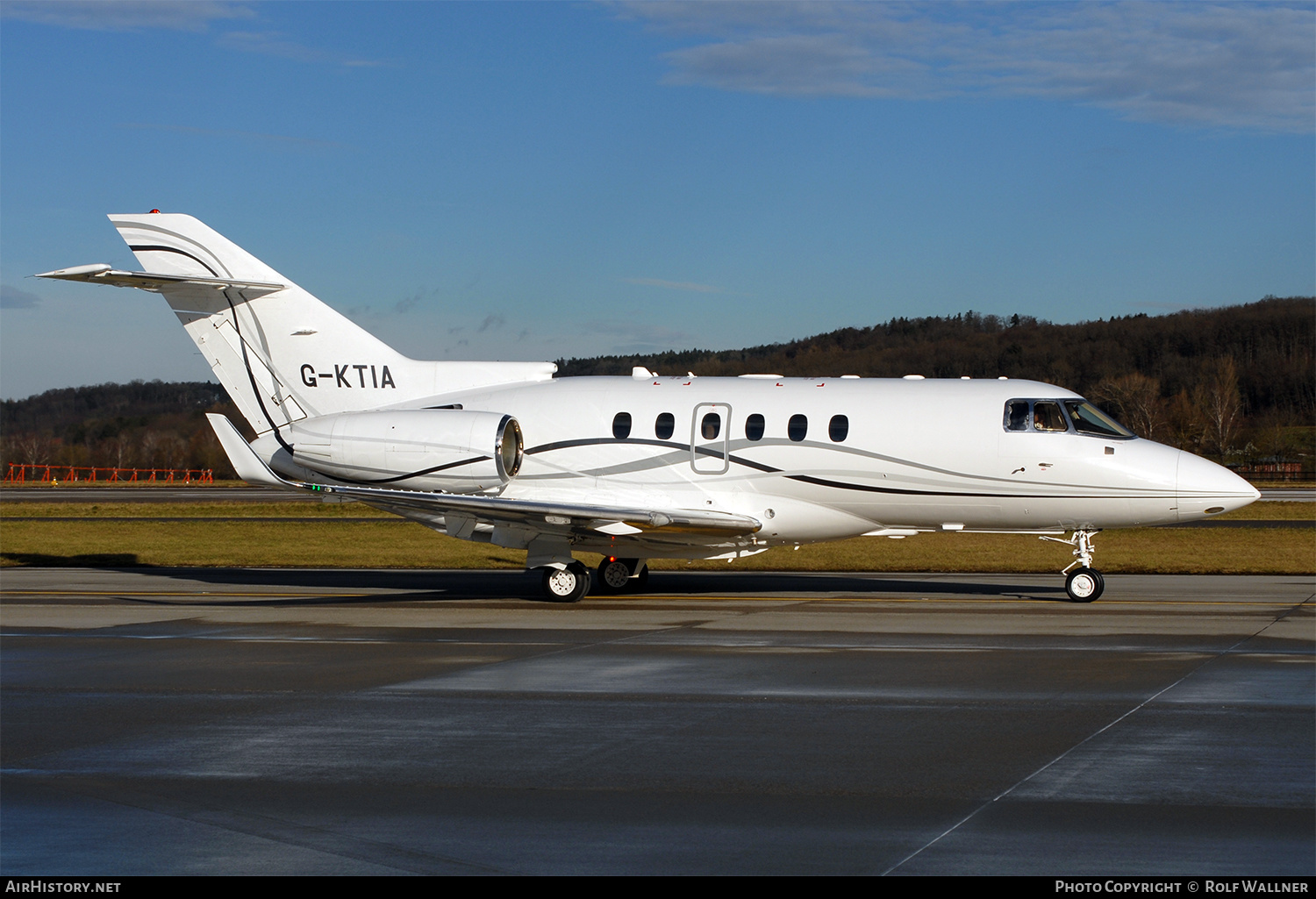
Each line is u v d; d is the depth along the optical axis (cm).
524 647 1564
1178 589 2297
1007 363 14675
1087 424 2059
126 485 9156
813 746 1012
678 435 2191
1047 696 1219
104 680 1339
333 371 2345
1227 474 1995
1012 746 1008
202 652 1542
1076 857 730
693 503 2192
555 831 784
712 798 859
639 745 1020
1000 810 826
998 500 2080
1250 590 2261
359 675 1359
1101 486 2023
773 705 1182
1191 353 14650
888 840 762
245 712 1162
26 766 959
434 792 879
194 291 2336
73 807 841
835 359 15250
